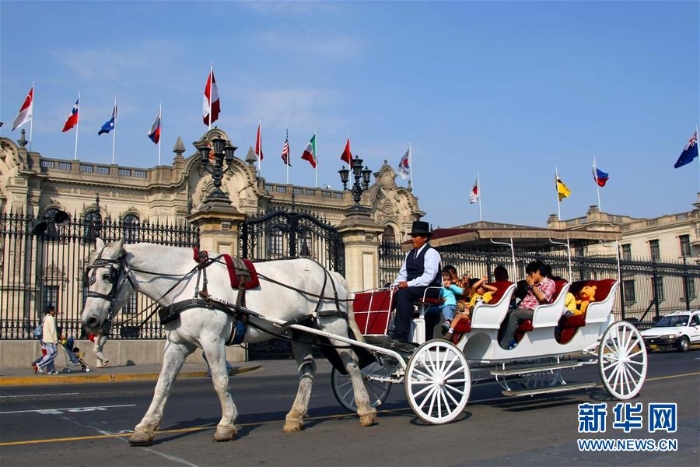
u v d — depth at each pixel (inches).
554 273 1248.8
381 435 323.0
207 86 1159.6
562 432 326.3
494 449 287.9
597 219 2126.0
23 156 1796.3
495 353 380.5
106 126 1984.5
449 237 771.4
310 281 352.8
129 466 261.1
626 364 437.7
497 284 393.1
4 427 361.1
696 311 1190.3
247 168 2044.8
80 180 1889.8
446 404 356.2
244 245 887.1
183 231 852.0
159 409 309.9
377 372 418.3
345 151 1638.8
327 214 2190.0
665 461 263.9
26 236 832.9
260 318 327.3
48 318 749.9
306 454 281.0
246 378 725.3
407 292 365.1
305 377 348.8
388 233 2313.0
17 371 774.5
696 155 1430.9
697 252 2146.9
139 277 313.0
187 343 316.8
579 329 422.3
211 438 318.3
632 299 1768.0
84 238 831.7
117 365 853.2
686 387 510.9
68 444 308.5
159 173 1989.4
